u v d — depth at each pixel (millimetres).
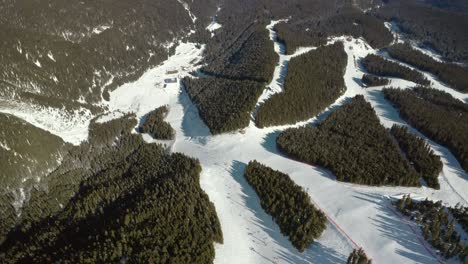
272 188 79562
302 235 67312
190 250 60969
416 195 81688
